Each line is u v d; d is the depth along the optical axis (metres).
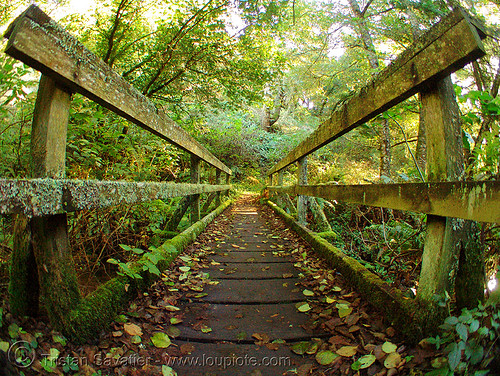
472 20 0.99
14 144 1.92
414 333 1.30
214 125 11.53
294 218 4.61
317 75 9.95
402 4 5.90
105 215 2.28
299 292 2.17
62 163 1.17
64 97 1.17
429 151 1.23
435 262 1.24
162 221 3.32
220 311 1.88
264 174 14.47
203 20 4.36
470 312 0.97
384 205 1.51
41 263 1.18
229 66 5.00
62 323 1.21
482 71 4.72
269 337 1.58
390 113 2.16
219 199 6.88
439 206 1.09
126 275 1.78
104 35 4.29
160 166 3.73
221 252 3.29
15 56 0.91
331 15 7.29
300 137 12.05
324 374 1.28
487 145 1.64
